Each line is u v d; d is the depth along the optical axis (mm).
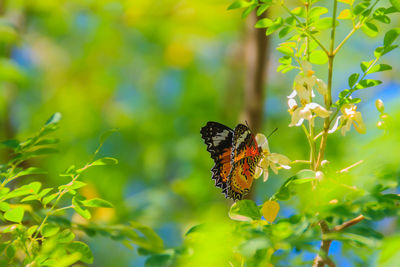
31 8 1926
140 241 1288
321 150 1282
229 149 1336
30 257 1274
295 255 1278
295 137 1566
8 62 1561
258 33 1502
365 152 1271
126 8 1813
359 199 1244
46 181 1469
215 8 1743
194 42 1954
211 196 1571
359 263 1292
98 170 1759
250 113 1506
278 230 1243
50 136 1813
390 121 1267
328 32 1785
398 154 1255
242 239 1239
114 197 1737
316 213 1245
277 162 1305
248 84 1509
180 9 1767
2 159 1438
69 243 1275
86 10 1894
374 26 1278
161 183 1892
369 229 1250
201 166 1749
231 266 1245
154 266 1241
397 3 1272
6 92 1720
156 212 1489
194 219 1487
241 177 1325
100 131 1950
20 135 1778
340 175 1264
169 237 1495
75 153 1824
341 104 1282
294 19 1280
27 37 1877
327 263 1263
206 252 1232
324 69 1849
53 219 1289
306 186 1276
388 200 1242
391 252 1214
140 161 1907
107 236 1286
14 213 1272
